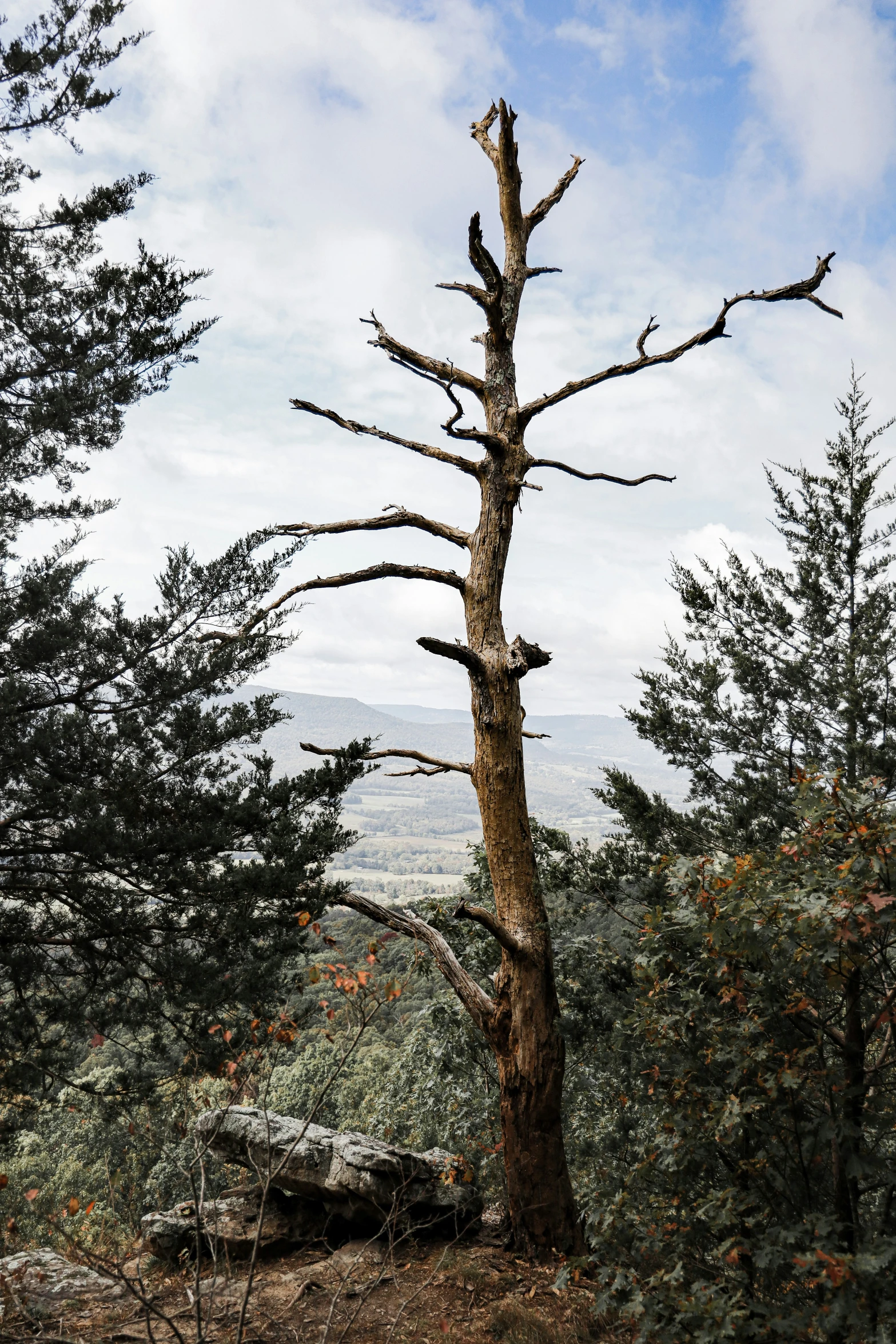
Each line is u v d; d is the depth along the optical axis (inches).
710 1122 154.5
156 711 307.1
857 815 143.6
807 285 306.2
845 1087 148.4
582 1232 265.4
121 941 281.0
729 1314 126.0
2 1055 269.1
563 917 383.6
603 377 333.4
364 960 161.8
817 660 345.7
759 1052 147.6
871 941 150.3
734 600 367.9
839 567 347.3
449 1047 403.9
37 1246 251.3
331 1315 172.4
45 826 287.3
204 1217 257.6
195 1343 175.5
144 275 316.8
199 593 315.6
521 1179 267.0
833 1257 120.5
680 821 340.5
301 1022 183.3
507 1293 226.8
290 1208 269.3
